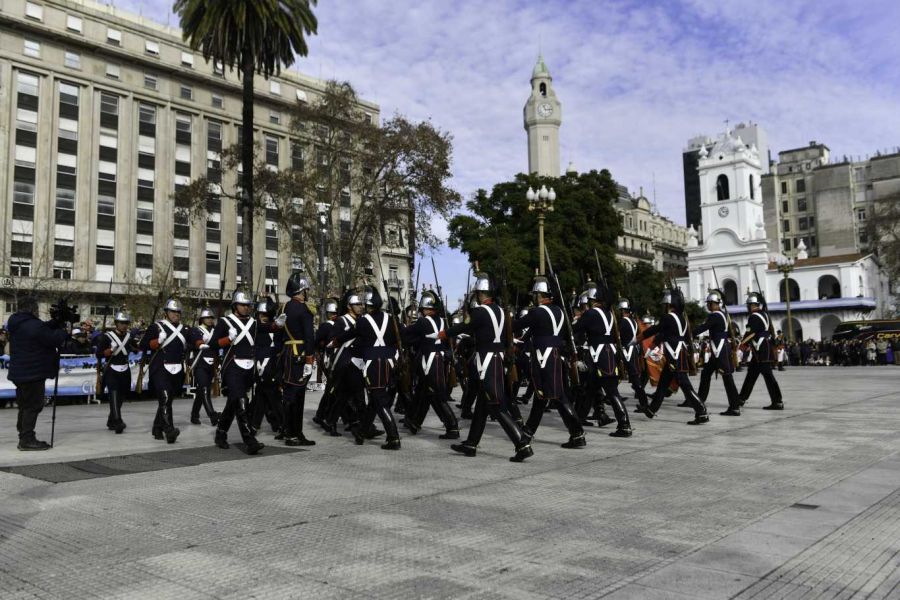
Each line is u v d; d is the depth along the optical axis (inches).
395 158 1189.1
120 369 442.3
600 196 1692.9
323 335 380.5
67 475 284.0
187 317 1407.5
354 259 1272.1
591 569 160.1
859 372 1139.3
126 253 1850.4
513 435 312.5
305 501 234.4
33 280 1547.7
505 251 1416.1
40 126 1731.1
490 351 319.0
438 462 313.1
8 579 159.3
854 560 163.9
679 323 450.9
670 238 4404.5
